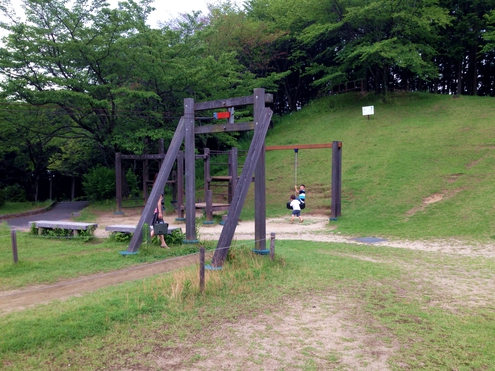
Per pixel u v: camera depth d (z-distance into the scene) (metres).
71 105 20.25
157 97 19.88
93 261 8.55
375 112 30.12
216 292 6.12
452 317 5.44
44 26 20.30
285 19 34.38
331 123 30.22
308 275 7.39
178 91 21.62
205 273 6.88
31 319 4.97
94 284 7.03
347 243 11.54
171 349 4.36
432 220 14.09
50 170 35.00
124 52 20.59
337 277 7.35
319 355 4.29
